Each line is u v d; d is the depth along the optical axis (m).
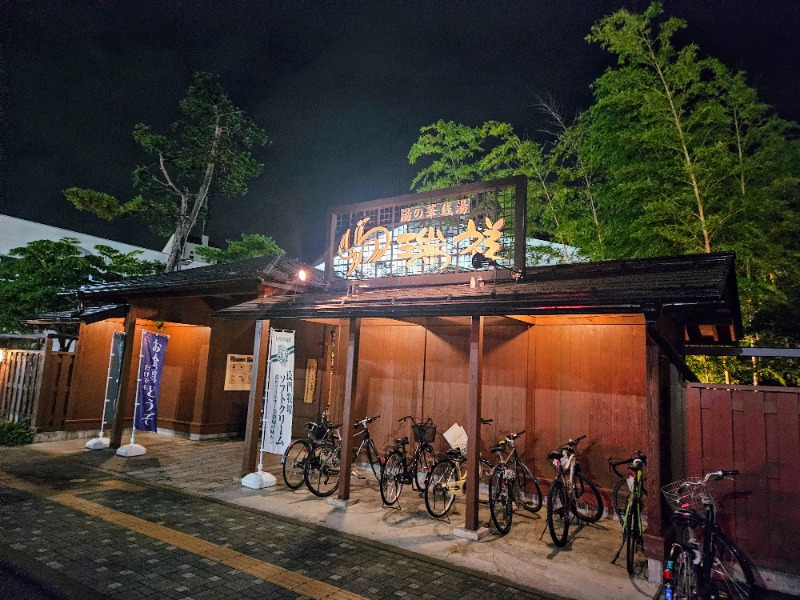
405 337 10.12
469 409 6.80
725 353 6.81
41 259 17.36
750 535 5.35
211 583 4.94
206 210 23.94
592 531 7.06
